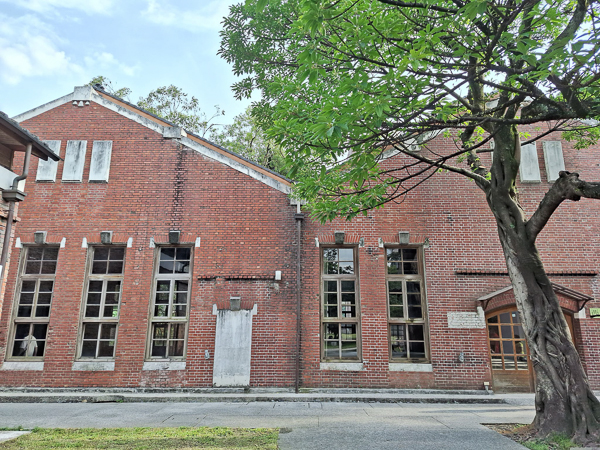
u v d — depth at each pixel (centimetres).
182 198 1312
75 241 1278
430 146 1350
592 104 650
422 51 519
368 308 1230
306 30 515
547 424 697
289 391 1164
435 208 1298
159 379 1182
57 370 1189
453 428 783
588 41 509
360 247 1271
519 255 784
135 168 1335
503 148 838
